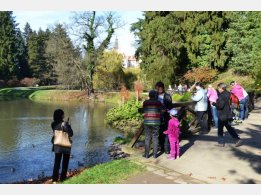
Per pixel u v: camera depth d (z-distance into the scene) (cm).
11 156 1820
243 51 4175
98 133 2503
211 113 1505
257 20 4075
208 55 4747
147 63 5000
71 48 6353
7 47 9156
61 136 942
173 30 4728
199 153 1069
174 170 902
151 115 990
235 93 1745
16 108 4528
